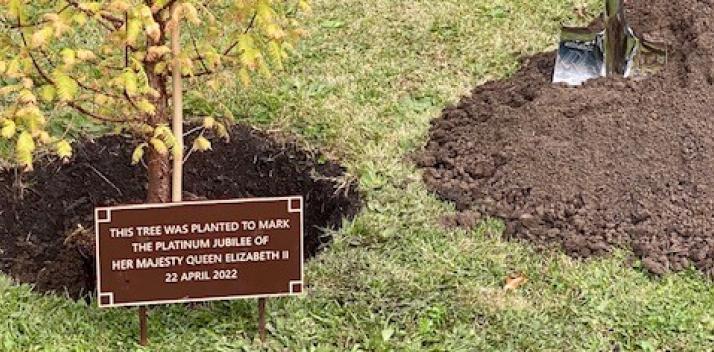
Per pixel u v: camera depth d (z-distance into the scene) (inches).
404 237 127.6
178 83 112.0
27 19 113.3
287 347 112.0
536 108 144.2
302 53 163.0
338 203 135.3
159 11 107.7
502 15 175.5
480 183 137.1
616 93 145.1
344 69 160.2
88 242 127.0
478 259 124.7
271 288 109.0
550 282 121.8
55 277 122.8
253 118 147.8
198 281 107.3
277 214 106.9
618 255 125.3
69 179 137.6
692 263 124.4
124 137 142.6
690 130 138.5
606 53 152.2
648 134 138.2
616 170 134.7
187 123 145.0
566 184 133.7
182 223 105.4
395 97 154.0
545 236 128.2
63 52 103.7
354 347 112.2
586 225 129.0
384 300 118.1
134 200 137.6
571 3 178.1
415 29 171.2
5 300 114.8
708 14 159.0
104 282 105.6
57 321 113.2
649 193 132.3
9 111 107.3
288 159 141.8
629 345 114.0
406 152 143.2
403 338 113.7
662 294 120.2
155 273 106.3
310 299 117.3
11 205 132.8
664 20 164.6
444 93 155.2
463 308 117.6
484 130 144.7
